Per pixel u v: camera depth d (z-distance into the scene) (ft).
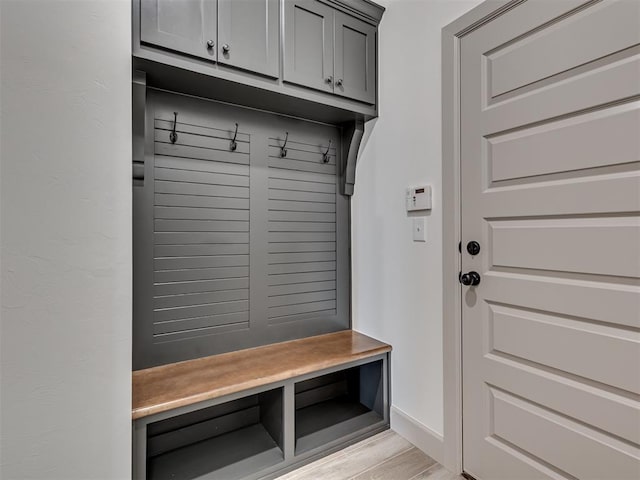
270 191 6.31
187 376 4.89
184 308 5.48
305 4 5.49
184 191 5.47
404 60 5.76
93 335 2.80
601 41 3.42
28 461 2.48
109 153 2.93
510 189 4.25
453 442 4.96
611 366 3.39
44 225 2.53
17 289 2.41
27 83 2.45
